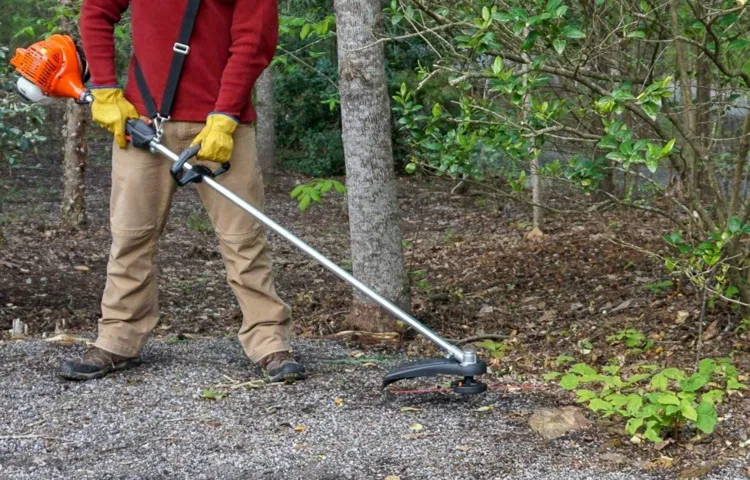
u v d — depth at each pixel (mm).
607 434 3512
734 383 3787
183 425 3539
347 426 3553
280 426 3549
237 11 3812
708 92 5527
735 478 3135
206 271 8375
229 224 4035
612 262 7281
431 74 4570
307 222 12164
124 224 4012
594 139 4414
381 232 5379
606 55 4855
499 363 4820
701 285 4336
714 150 5961
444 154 4758
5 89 7938
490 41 3930
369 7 5152
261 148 15492
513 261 7988
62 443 3369
